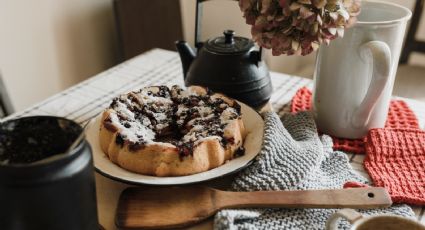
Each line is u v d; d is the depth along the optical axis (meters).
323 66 0.78
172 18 1.72
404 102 0.92
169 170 0.67
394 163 0.74
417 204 0.66
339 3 0.67
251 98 0.85
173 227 0.62
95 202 0.54
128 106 0.78
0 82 1.18
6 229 0.50
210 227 0.63
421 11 1.47
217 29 1.87
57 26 1.54
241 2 0.70
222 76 0.83
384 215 0.54
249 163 0.69
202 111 0.77
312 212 0.64
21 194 0.48
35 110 0.91
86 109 0.92
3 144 0.54
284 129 0.75
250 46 0.86
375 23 0.72
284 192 0.65
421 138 0.78
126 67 1.11
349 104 0.78
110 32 1.77
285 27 0.68
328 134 0.83
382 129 0.80
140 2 1.64
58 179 0.48
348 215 0.55
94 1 1.65
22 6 1.40
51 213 0.49
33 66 1.50
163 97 0.82
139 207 0.63
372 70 0.74
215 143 0.69
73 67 1.65
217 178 0.66
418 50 1.53
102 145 0.72
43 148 0.55
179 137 0.76
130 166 0.67
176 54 1.19
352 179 0.71
